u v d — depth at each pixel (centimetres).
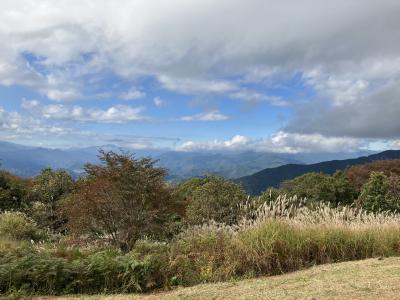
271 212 836
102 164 956
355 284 559
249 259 707
